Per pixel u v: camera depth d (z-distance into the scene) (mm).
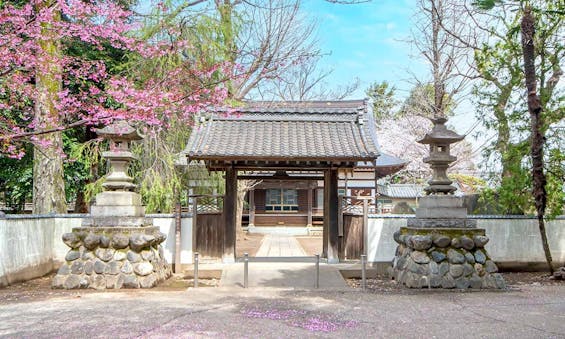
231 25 14969
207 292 8562
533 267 11562
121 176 9836
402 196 29172
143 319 6359
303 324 6160
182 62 12570
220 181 15844
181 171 15703
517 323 6281
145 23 13867
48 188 12453
